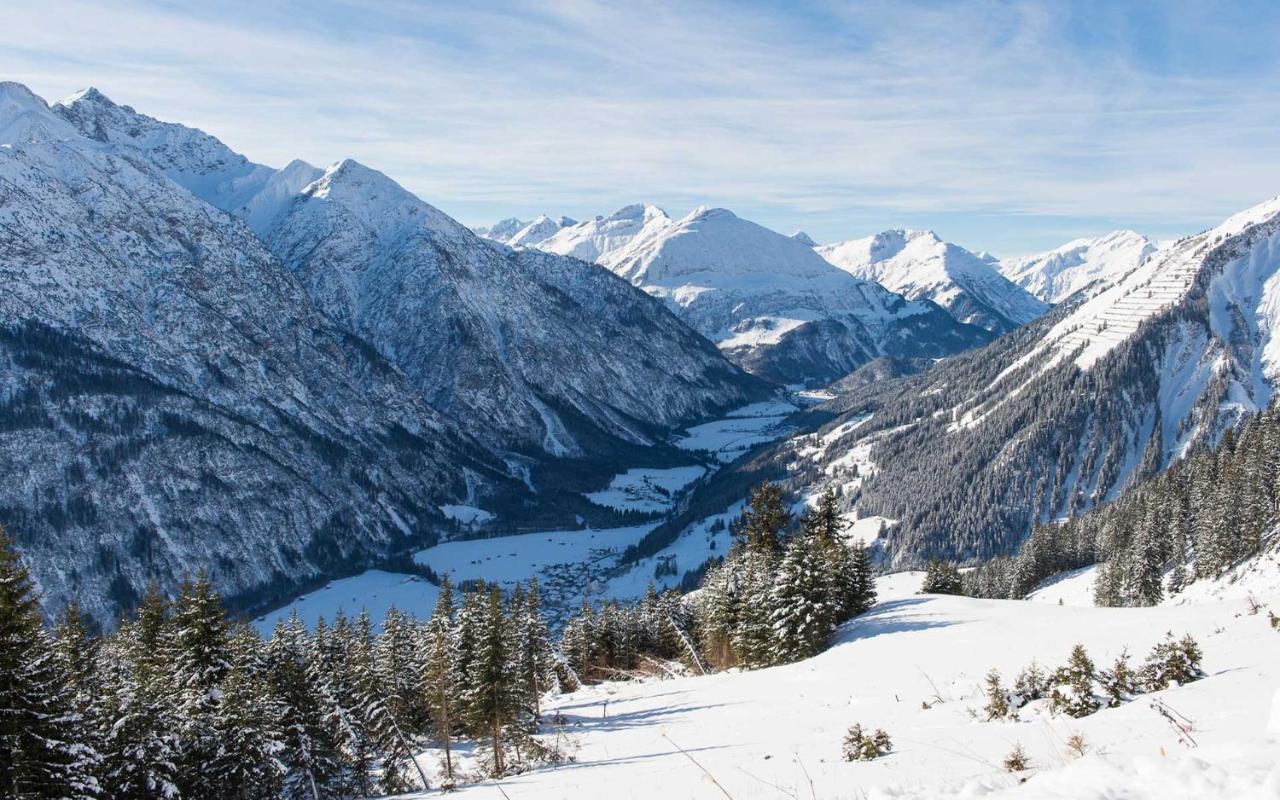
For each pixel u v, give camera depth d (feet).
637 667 303.07
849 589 241.55
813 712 115.03
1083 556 445.37
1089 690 70.54
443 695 192.13
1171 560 371.97
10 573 106.52
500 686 173.88
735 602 254.88
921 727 80.28
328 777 176.86
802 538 217.36
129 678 179.63
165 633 180.75
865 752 67.21
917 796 35.94
